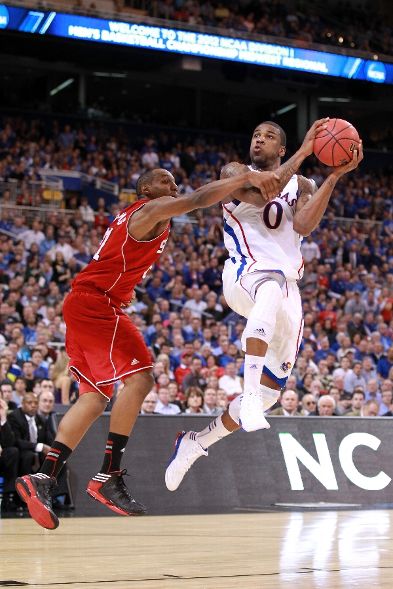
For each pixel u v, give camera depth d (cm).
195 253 2355
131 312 1886
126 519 887
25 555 540
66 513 960
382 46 3488
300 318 623
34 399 1168
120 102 3547
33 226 2259
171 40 2745
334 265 2655
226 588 398
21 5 2512
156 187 602
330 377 1703
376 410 1484
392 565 497
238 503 1048
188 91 3644
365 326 2244
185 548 591
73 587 399
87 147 3033
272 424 1109
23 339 1627
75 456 998
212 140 3450
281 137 621
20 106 3228
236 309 630
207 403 1383
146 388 601
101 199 2489
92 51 2948
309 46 2961
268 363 623
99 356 596
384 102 3641
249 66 3047
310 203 599
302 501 1088
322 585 411
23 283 1995
